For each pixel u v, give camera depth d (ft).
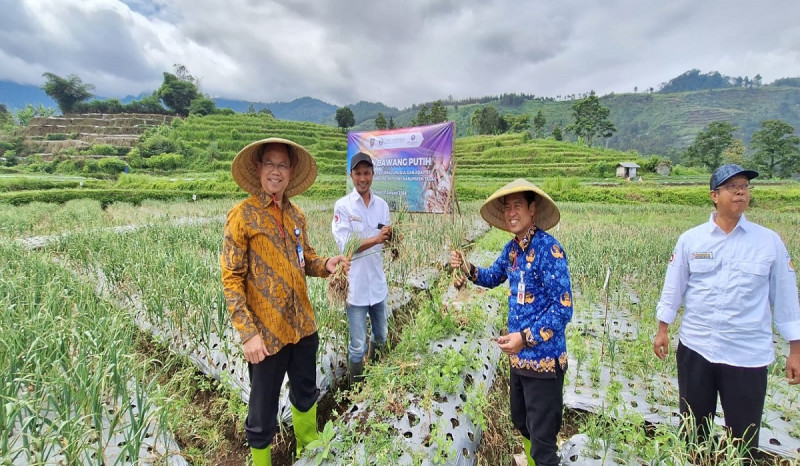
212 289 14.28
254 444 8.00
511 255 8.64
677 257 8.96
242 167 7.51
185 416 10.52
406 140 18.31
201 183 102.63
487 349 13.82
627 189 92.17
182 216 52.49
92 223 41.45
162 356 13.74
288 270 7.93
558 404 7.90
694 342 8.64
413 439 9.09
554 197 92.94
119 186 102.99
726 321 8.11
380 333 12.87
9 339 9.74
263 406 7.97
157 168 166.81
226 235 7.57
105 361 9.30
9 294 13.15
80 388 8.28
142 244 25.29
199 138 202.59
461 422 10.00
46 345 9.47
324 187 98.32
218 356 12.76
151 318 14.71
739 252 8.00
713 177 8.21
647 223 49.47
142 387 9.64
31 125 234.79
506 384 13.25
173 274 17.40
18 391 8.53
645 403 11.33
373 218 12.13
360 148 19.47
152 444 8.95
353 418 9.72
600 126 299.79
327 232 34.91
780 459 9.41
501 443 10.59
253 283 7.68
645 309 18.29
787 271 7.86
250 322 7.35
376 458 8.14
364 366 12.39
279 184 7.63
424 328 13.43
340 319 13.64
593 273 22.62
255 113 296.51
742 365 8.00
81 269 21.21
